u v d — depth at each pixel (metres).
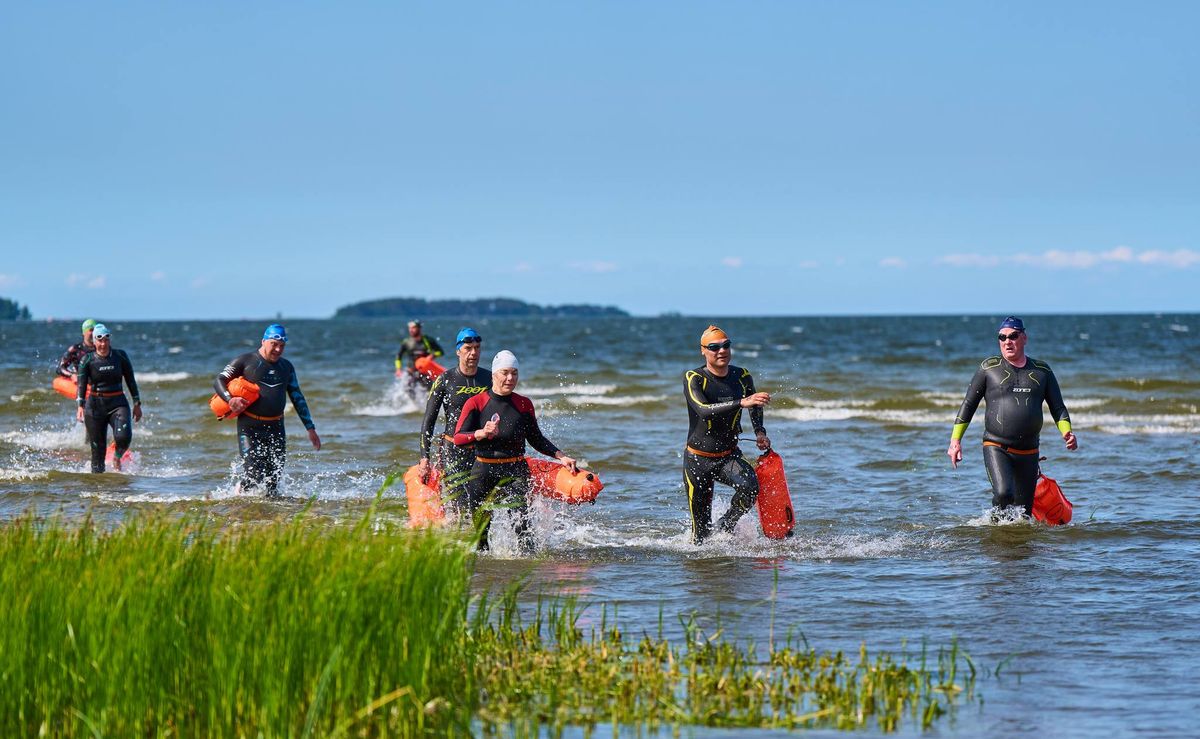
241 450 22.95
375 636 9.69
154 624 9.21
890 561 16.81
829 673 11.03
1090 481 25.38
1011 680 10.99
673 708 9.92
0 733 8.65
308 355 99.88
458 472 17.03
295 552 10.50
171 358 93.25
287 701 8.95
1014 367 19.73
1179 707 10.21
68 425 38.81
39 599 9.30
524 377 66.12
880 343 128.25
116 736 8.71
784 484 18.50
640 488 24.89
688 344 124.75
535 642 11.69
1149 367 74.19
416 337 46.22
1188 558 16.84
